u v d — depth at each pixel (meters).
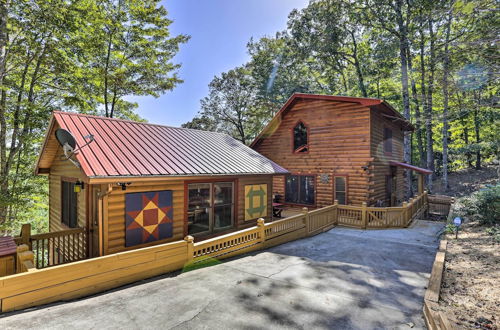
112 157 6.39
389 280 5.35
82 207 7.18
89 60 15.58
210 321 3.73
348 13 20.39
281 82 27.55
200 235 8.01
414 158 29.86
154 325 3.59
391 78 22.89
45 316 3.71
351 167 12.53
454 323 3.48
